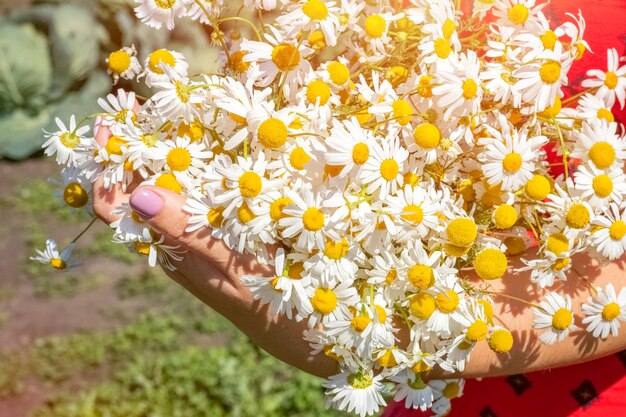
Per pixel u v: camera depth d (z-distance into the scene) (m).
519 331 0.64
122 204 0.59
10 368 2.13
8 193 3.11
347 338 0.58
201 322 2.34
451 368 0.60
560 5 0.68
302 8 0.59
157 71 0.60
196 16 0.62
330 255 0.57
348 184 0.57
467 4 0.65
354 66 0.64
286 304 0.59
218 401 2.00
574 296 0.64
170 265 0.62
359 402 0.61
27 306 2.44
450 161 0.60
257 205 0.56
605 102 0.64
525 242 0.64
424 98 0.59
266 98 0.61
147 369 2.10
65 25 3.35
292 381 2.04
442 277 0.58
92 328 2.34
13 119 3.34
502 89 0.58
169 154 0.58
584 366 0.72
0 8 3.77
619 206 0.61
